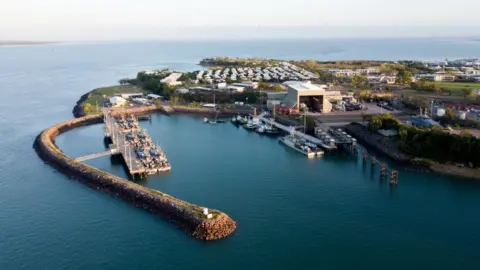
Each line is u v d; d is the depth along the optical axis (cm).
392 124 19188
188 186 13975
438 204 12606
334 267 9438
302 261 9650
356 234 10856
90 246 10244
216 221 10762
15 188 13825
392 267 9450
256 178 14800
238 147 19075
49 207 12375
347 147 18250
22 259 9744
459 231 11006
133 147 17938
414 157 16175
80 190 13650
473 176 14575
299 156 17562
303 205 12519
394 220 11612
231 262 9600
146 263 9556
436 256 9881
